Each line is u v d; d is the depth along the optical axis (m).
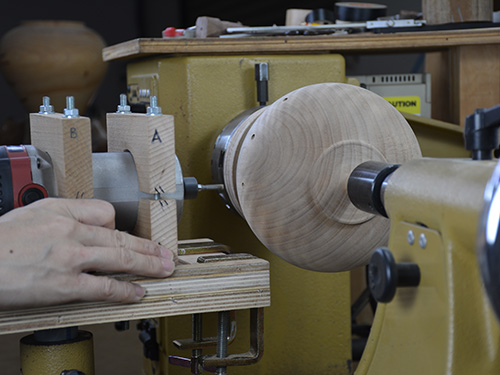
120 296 0.85
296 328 1.41
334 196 0.90
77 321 0.85
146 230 0.96
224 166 1.14
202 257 0.99
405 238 0.67
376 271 0.66
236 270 0.94
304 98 0.94
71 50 3.21
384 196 0.72
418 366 0.65
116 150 1.07
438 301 0.62
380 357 0.72
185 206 1.35
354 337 1.96
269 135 0.93
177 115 1.37
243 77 1.36
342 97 0.94
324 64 1.41
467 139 0.64
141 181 0.97
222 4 3.90
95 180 0.96
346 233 0.92
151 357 1.52
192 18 4.04
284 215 0.92
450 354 0.60
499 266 0.41
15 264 0.78
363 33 1.53
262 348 1.00
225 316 1.00
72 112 0.94
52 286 0.80
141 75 1.57
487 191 0.43
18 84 3.28
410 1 2.60
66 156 0.90
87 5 3.86
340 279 1.42
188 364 1.07
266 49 1.37
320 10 1.76
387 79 1.83
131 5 3.94
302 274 1.40
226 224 1.36
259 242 1.38
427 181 0.63
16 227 0.80
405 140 0.94
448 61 1.90
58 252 0.80
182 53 1.36
